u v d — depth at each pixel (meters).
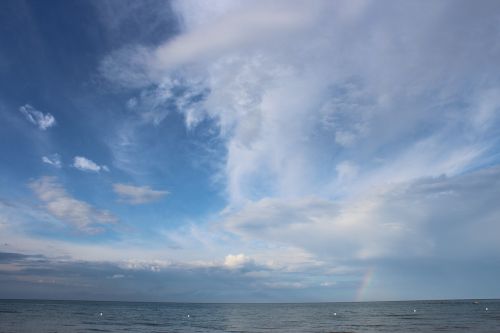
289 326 79.56
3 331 59.97
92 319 95.25
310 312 153.75
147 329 71.44
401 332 60.47
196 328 75.12
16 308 140.12
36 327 67.50
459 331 60.09
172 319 105.00
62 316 101.56
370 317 108.31
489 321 81.88
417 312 131.50
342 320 97.62
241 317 118.00
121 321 91.94
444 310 142.25
